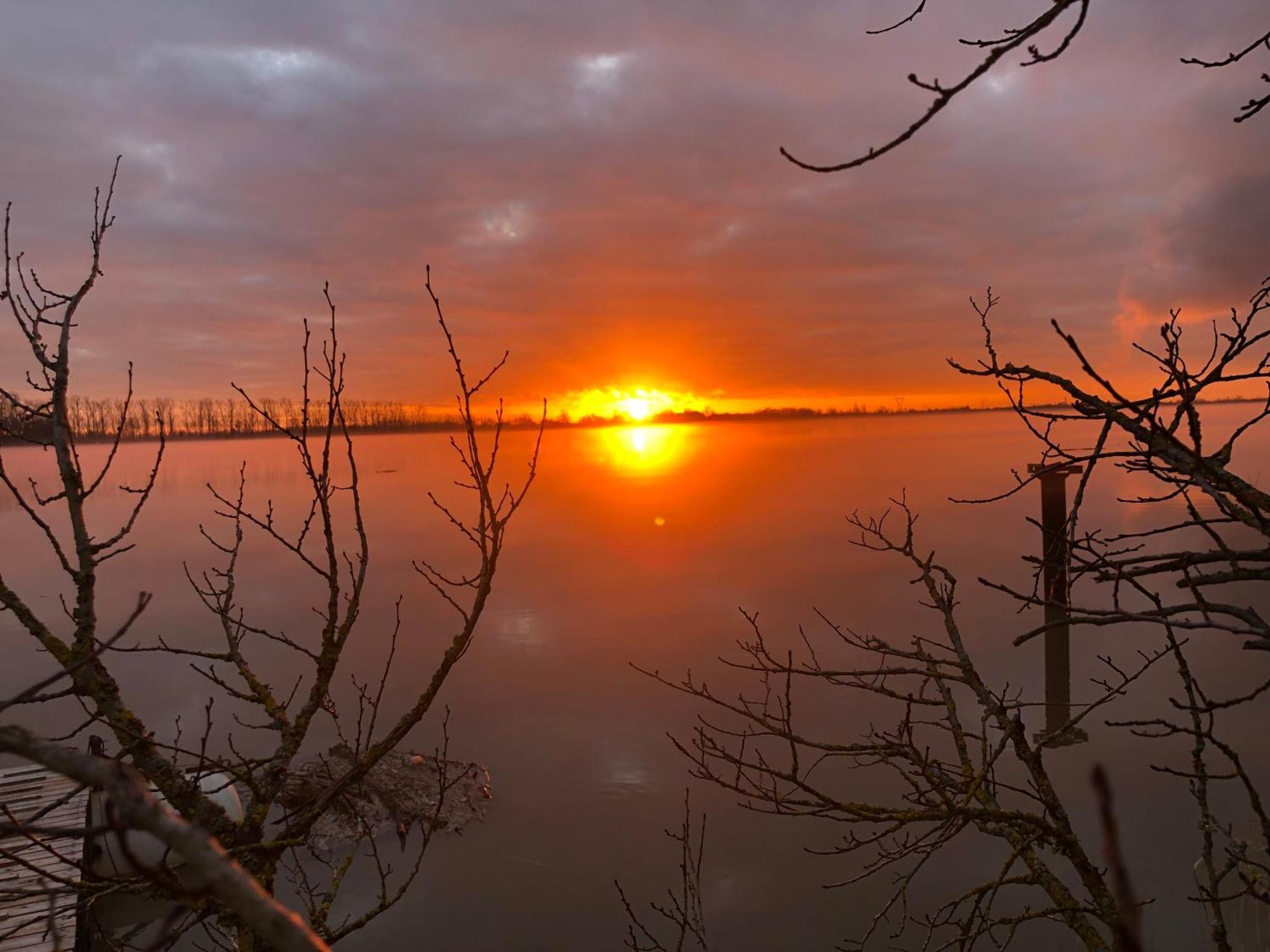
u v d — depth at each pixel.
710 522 55.81
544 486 90.38
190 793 2.43
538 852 12.84
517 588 35.53
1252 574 2.02
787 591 32.47
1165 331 2.19
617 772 15.86
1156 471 2.29
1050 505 14.52
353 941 10.79
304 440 2.91
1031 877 3.89
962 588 30.80
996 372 2.48
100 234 2.86
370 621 30.14
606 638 26.41
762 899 11.66
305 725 2.72
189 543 53.56
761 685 20.56
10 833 1.83
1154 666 18.58
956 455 117.19
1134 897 0.75
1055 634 15.95
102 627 30.48
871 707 18.33
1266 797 12.34
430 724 18.58
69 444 2.68
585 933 10.91
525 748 17.12
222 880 0.74
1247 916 6.37
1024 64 1.76
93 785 0.79
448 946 10.62
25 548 52.69
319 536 55.38
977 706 17.70
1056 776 13.77
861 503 62.62
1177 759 14.08
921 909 11.13
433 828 3.30
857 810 4.10
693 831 13.60
